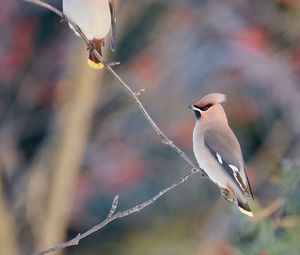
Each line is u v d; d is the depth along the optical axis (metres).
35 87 17.41
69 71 16.52
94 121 17.25
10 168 17.31
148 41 17.03
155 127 7.39
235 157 8.23
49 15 17.36
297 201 8.43
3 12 16.94
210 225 16.03
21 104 17.56
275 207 8.42
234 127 16.70
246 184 8.18
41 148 17.41
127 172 16.78
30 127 17.77
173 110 16.80
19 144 18.05
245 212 8.09
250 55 16.50
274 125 16.52
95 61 8.30
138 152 16.97
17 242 16.84
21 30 17.12
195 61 16.77
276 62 16.45
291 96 16.48
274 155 15.53
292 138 16.25
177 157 16.78
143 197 16.84
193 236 16.17
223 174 8.20
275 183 8.62
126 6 16.55
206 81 16.72
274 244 8.35
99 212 17.14
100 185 16.98
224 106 16.61
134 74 16.91
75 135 16.45
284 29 16.56
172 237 16.36
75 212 17.09
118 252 16.88
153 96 16.86
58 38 17.36
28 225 17.27
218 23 16.77
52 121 17.47
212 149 8.25
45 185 16.86
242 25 16.70
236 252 8.46
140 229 16.81
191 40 16.91
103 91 17.02
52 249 7.13
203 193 16.61
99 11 8.38
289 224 8.38
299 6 16.55
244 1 16.80
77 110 16.34
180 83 16.81
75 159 16.56
